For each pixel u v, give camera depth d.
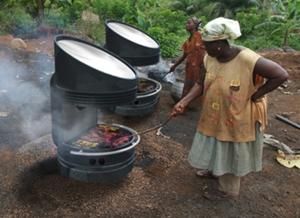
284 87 6.77
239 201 3.17
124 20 11.33
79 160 2.94
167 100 5.39
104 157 2.92
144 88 4.61
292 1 12.41
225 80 2.75
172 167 3.61
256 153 2.94
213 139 2.94
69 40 3.27
